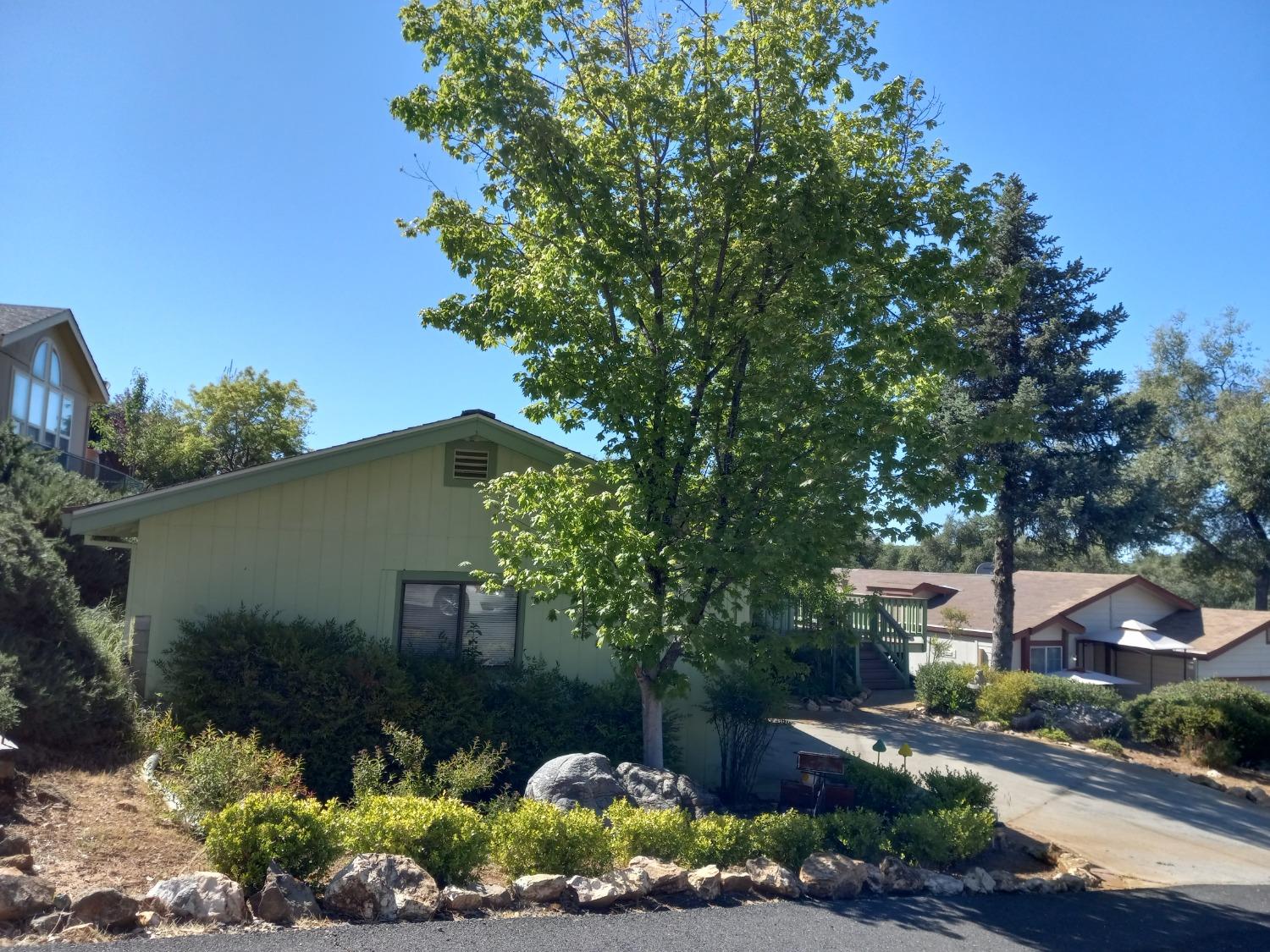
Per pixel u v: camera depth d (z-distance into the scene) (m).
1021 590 29.55
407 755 9.23
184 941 4.97
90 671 9.18
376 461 11.74
